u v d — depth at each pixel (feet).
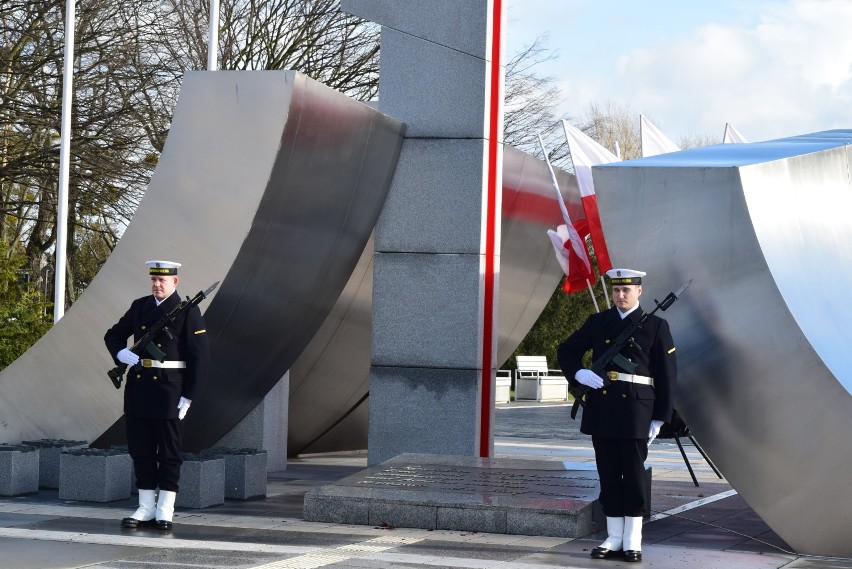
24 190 95.40
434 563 24.91
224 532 28.86
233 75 33.78
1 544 26.30
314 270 38.27
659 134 69.41
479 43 39.91
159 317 29.86
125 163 86.28
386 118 38.27
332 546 26.96
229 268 34.01
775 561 26.40
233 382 38.37
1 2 82.84
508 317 55.36
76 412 37.06
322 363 46.70
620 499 26.58
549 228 54.70
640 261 27.89
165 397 29.27
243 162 33.71
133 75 86.43
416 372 40.06
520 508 29.25
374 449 40.32
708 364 27.53
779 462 27.12
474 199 39.83
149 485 29.55
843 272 28.09
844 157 29.94
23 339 64.49
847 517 26.68
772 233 26.96
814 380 26.00
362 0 40.93
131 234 35.04
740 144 31.99
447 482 32.63
